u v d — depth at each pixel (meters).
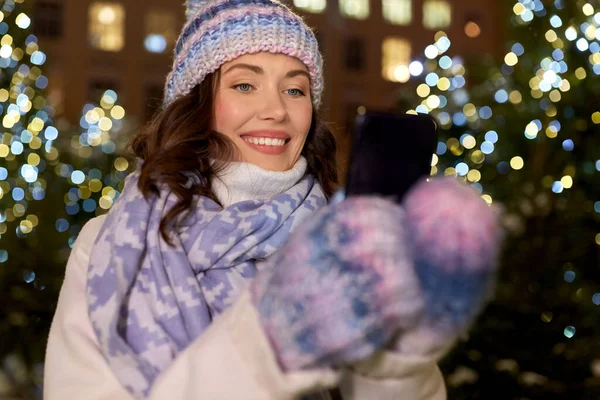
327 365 0.80
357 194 0.90
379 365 0.85
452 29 16.22
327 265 0.76
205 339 0.88
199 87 1.41
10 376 3.41
